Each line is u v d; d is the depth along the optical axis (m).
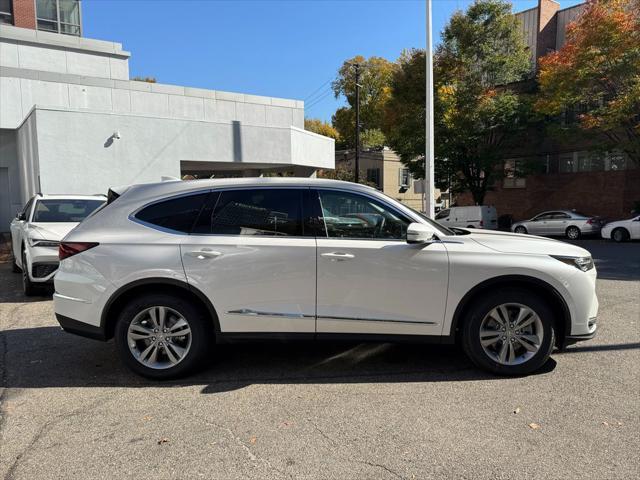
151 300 4.49
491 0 25.22
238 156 15.80
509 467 3.06
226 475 3.02
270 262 4.42
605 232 20.89
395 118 27.16
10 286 9.60
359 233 4.55
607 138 23.28
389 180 44.38
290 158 16.97
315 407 3.95
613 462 3.09
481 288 4.43
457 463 3.11
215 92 22.36
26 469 3.10
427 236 4.26
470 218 25.77
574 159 28.14
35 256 7.99
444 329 4.48
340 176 41.41
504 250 4.48
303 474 3.02
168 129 14.48
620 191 26.11
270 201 4.61
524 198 30.52
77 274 4.54
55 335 6.11
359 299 4.43
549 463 3.09
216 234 4.53
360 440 3.41
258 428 3.61
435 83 25.95
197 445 3.37
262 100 23.59
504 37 25.78
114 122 13.62
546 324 4.43
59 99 18.39
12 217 19.50
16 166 19.36
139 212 4.66
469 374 4.62
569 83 20.20
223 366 4.93
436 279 4.41
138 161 14.03
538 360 4.47
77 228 4.72
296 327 4.47
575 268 4.43
